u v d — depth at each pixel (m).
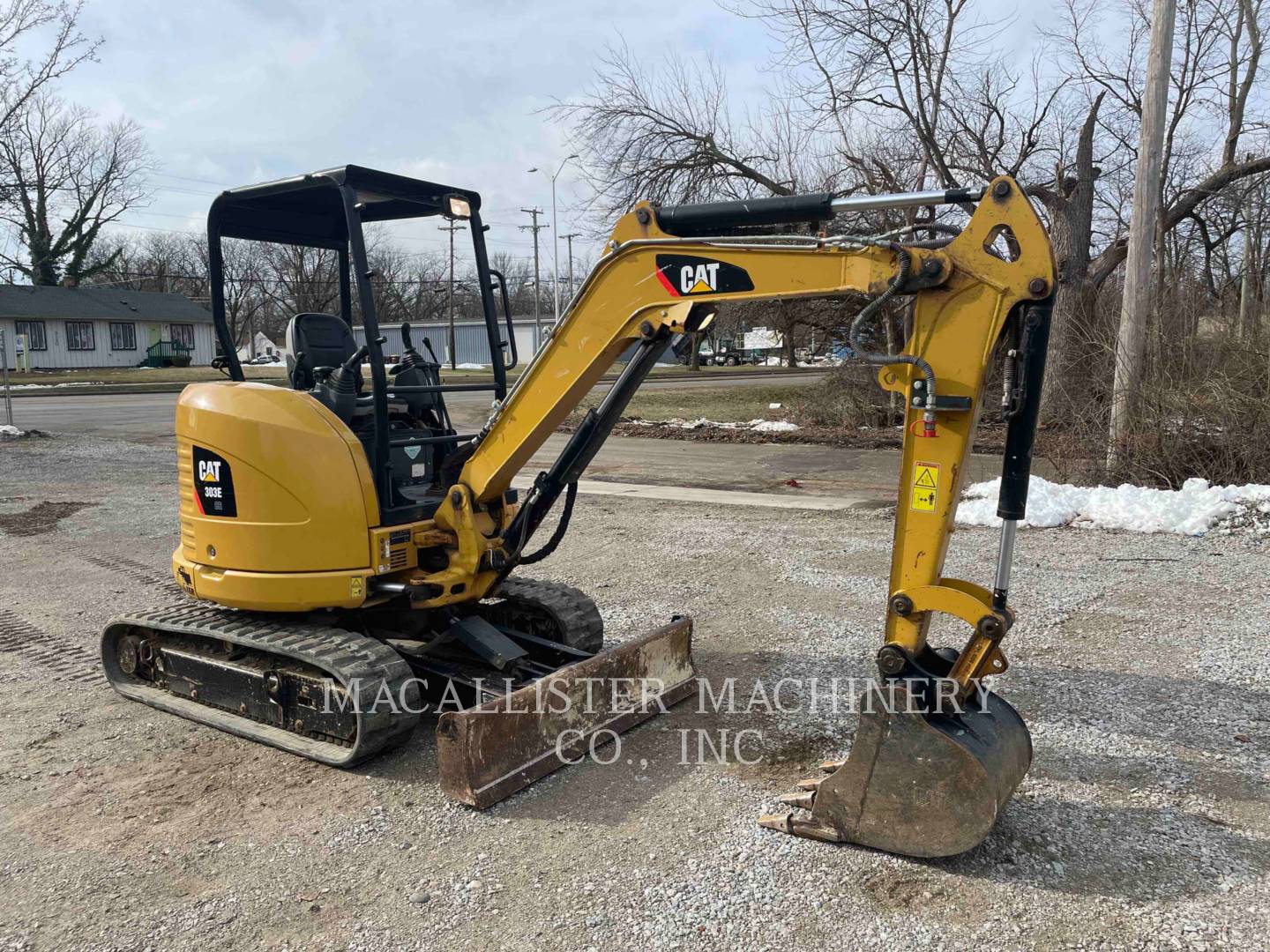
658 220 3.97
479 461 4.65
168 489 12.55
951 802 3.36
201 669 5.00
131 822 3.92
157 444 17.41
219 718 4.86
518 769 4.12
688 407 25.31
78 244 52.78
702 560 8.36
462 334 59.22
